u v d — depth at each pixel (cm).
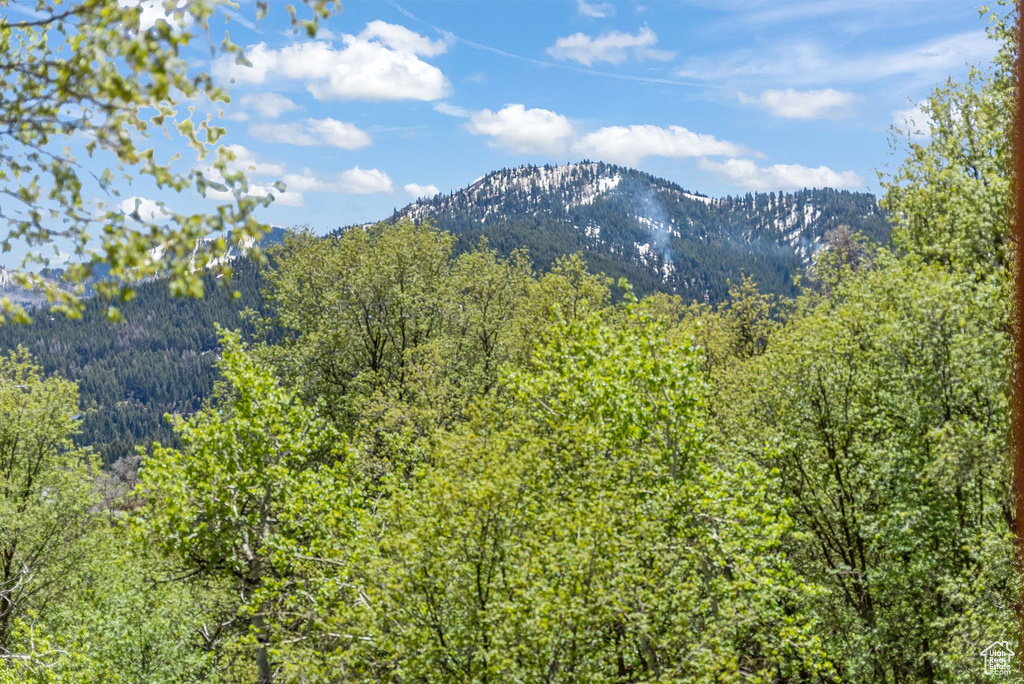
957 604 2138
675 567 1797
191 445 2469
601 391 2272
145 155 468
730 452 2536
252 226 478
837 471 2564
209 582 2764
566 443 2142
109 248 455
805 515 2703
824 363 2603
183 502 2333
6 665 1981
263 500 2448
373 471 3053
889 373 2456
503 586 1703
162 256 468
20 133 482
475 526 1742
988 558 1811
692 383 2252
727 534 1920
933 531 2197
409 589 1727
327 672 1780
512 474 1772
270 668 2255
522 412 2591
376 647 1711
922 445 2258
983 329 2166
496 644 1558
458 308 5003
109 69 448
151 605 3184
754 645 2008
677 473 2127
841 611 2402
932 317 2266
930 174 3159
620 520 1830
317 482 2400
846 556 2623
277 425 2495
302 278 4862
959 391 2214
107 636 2966
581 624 1548
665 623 1725
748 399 2842
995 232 2495
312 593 2105
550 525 1766
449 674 1644
